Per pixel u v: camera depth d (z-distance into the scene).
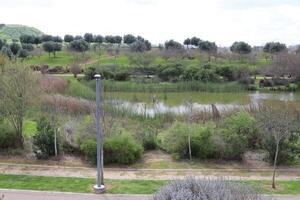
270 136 16.66
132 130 20.31
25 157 17.00
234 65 53.00
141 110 26.38
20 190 12.74
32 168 15.57
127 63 60.56
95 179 14.12
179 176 14.89
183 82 45.94
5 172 14.92
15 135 18.08
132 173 15.30
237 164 16.72
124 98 36.47
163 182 13.92
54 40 83.81
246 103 33.59
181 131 17.61
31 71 18.55
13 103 17.66
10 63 19.25
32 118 21.95
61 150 17.56
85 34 88.50
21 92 17.67
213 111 23.30
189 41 81.19
